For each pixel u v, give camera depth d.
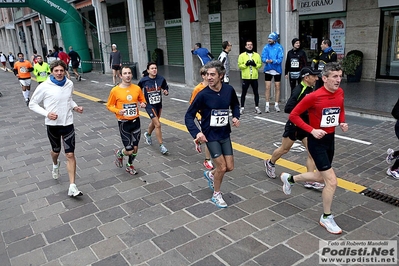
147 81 6.04
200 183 4.98
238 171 5.33
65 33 20.02
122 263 3.29
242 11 15.22
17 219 4.22
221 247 3.46
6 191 5.04
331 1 11.90
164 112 9.51
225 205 4.23
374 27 11.14
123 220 4.06
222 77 3.87
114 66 15.31
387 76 11.23
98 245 3.59
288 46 9.23
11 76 22.78
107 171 5.57
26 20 33.66
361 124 7.35
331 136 3.61
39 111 4.37
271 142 6.59
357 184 4.67
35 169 5.82
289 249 3.37
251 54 8.45
